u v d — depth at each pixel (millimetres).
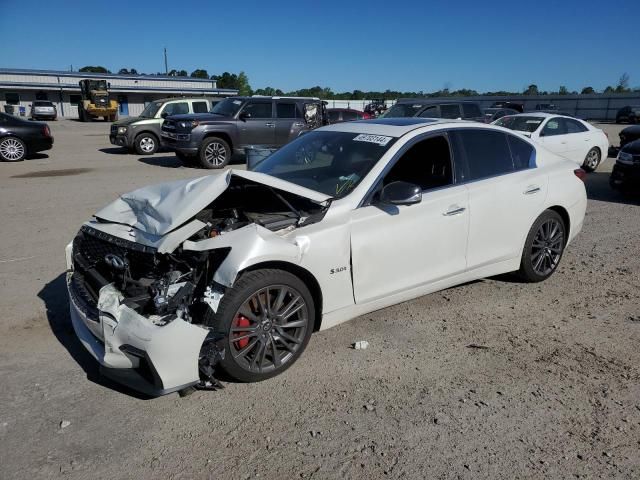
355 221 3820
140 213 3699
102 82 45844
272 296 3525
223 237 3344
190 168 14484
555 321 4594
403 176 4289
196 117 14266
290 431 3070
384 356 3943
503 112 21500
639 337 4312
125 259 3412
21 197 9641
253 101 14867
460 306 4871
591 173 13742
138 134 17344
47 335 4191
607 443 3006
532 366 3834
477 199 4547
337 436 3031
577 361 3914
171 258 3314
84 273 3775
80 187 10797
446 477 2727
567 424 3172
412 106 15305
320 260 3639
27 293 5004
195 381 3203
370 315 4652
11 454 2848
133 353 3088
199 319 3387
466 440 3016
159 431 3059
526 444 2990
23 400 3328
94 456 2848
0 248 6434
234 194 4461
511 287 5355
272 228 3562
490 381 3629
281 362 3623
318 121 15883
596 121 47906
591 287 5391
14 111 50031
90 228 3822
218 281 3225
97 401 3336
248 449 2916
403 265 4117
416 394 3459
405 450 2924
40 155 17266
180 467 2773
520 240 5000
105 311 3227
